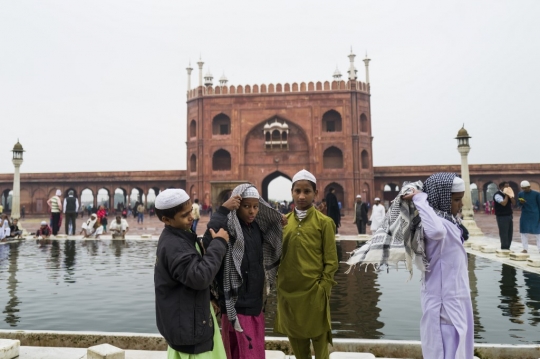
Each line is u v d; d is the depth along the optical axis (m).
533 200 7.38
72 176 31.23
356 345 2.95
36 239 12.63
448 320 2.09
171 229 1.93
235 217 2.19
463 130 12.43
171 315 1.79
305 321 2.30
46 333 3.23
